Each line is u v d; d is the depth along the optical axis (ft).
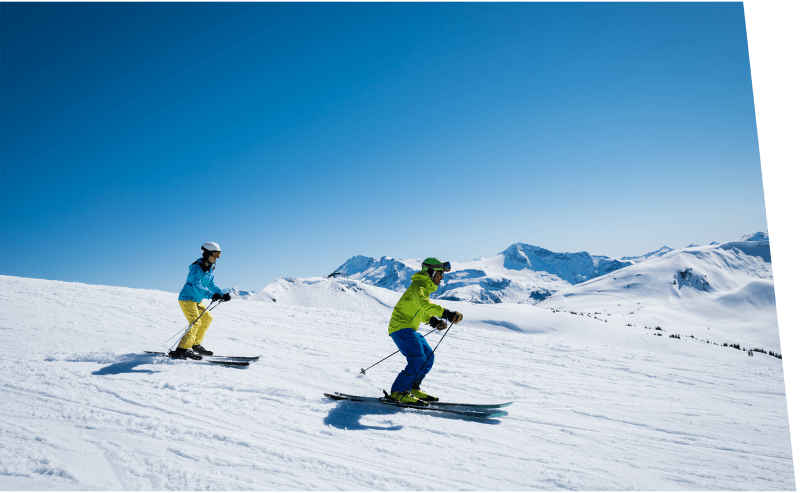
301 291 440.04
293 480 9.05
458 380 19.47
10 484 8.47
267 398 14.87
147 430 11.53
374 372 19.76
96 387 15.28
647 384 20.06
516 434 12.42
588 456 10.86
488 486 9.07
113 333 25.81
